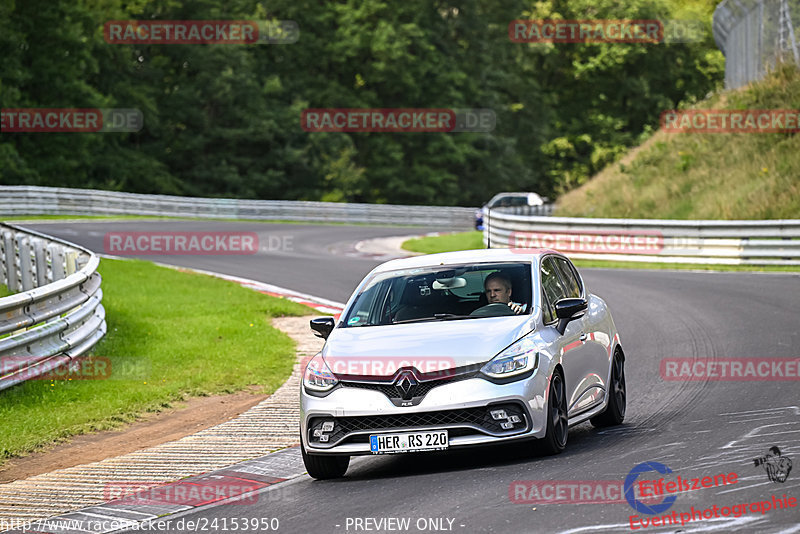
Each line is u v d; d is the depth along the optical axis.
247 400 46.28
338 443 29.44
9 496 30.88
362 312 33.34
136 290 80.12
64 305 50.12
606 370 35.28
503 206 181.12
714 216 113.75
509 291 32.53
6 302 43.59
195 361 53.94
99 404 43.75
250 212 188.75
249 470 32.81
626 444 31.05
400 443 28.81
